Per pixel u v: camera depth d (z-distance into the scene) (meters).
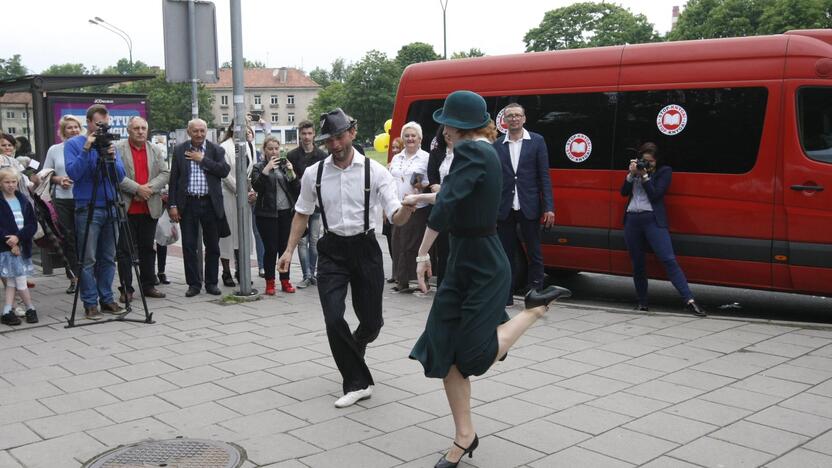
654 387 5.55
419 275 4.32
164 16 8.94
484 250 4.02
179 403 5.29
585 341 6.86
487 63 9.88
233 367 6.14
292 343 6.88
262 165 9.19
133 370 6.07
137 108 13.17
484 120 4.05
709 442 4.52
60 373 6.00
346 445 4.52
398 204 5.27
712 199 7.93
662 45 8.50
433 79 10.35
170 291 9.51
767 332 7.10
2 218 7.51
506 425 4.81
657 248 7.97
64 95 12.30
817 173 7.33
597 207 8.77
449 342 4.07
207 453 4.39
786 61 7.59
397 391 5.52
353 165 5.30
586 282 10.34
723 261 7.91
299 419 4.96
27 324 7.70
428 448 4.46
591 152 8.84
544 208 8.28
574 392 5.45
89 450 4.47
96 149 7.73
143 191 8.69
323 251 5.34
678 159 8.18
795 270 7.50
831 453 4.35
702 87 8.07
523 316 4.17
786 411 5.03
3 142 9.11
